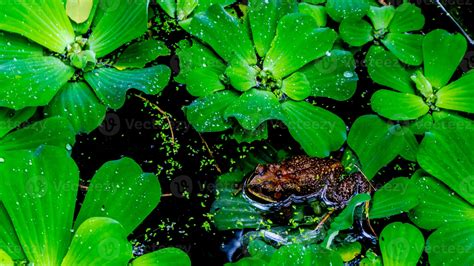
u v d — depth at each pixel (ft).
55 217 2.16
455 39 2.48
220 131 2.45
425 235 2.32
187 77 2.40
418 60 2.50
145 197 2.21
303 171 2.32
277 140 2.45
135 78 2.36
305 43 2.44
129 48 2.44
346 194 2.32
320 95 2.44
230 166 2.40
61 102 2.33
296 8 2.47
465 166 2.32
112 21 2.41
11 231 2.15
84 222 2.12
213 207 2.34
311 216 2.33
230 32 2.43
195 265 2.26
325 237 2.26
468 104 2.44
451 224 2.28
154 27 2.57
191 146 2.43
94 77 2.37
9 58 2.33
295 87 2.43
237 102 2.37
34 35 2.34
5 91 2.24
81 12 2.38
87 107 2.34
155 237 2.29
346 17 2.53
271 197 2.31
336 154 2.41
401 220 2.35
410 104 2.45
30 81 2.28
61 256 2.15
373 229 2.33
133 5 2.39
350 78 2.44
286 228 2.31
